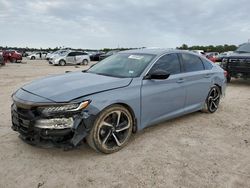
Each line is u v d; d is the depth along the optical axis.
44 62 30.88
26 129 3.47
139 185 3.02
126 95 3.83
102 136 3.67
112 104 3.66
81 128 3.37
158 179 3.15
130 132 4.03
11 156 3.60
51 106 3.27
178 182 3.10
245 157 3.80
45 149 3.82
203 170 3.39
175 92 4.71
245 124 5.31
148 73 4.27
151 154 3.79
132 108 3.94
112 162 3.53
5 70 16.95
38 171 3.25
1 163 3.41
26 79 11.82
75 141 3.32
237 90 9.44
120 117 3.87
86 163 3.48
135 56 4.77
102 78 4.08
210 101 5.91
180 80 4.80
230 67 10.62
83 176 3.17
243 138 4.54
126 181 3.09
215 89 5.99
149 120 4.33
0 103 6.56
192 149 4.01
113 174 3.23
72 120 3.29
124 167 3.40
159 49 5.12
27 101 3.40
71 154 3.71
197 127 5.02
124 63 4.66
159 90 4.36
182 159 3.67
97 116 3.50
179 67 4.95
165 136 4.50
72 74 4.55
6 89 8.78
